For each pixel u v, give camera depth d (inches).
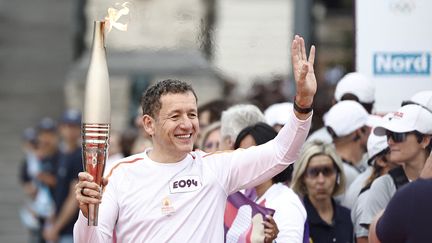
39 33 1598.2
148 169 402.9
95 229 384.2
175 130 399.9
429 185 362.3
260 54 1428.4
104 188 403.5
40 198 992.2
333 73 1048.8
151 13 1245.7
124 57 1256.2
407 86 549.3
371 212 474.0
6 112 1485.0
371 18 548.7
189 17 1239.5
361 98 556.4
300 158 508.4
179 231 398.3
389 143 462.9
